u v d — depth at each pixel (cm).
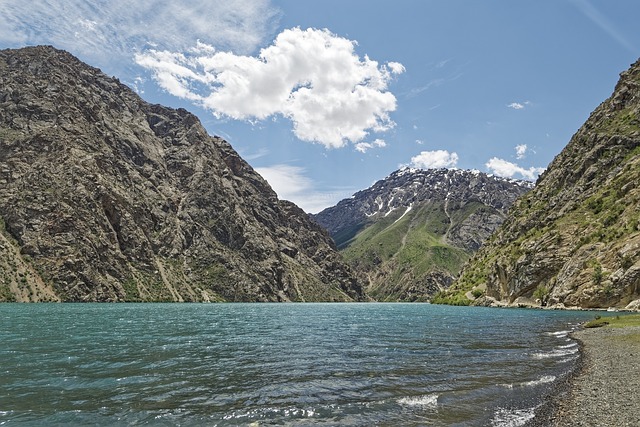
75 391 2692
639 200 13712
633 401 2341
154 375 3200
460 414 2188
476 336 6059
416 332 6762
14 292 19712
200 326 7900
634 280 11969
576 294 13512
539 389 2686
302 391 2716
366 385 2870
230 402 2453
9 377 3075
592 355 3972
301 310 17188
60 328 6912
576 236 15950
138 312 12788
